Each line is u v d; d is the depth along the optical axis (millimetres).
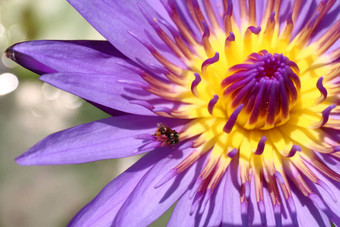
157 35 227
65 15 286
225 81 223
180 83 225
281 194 219
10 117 290
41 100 295
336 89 226
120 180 218
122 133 220
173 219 215
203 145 222
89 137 217
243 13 232
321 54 229
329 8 228
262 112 220
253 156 223
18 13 289
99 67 224
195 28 231
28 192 279
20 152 285
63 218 276
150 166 220
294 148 216
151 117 223
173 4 226
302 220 217
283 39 229
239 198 218
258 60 220
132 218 211
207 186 218
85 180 282
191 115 223
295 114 226
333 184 221
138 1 226
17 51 219
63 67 221
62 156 212
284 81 217
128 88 221
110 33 221
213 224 215
